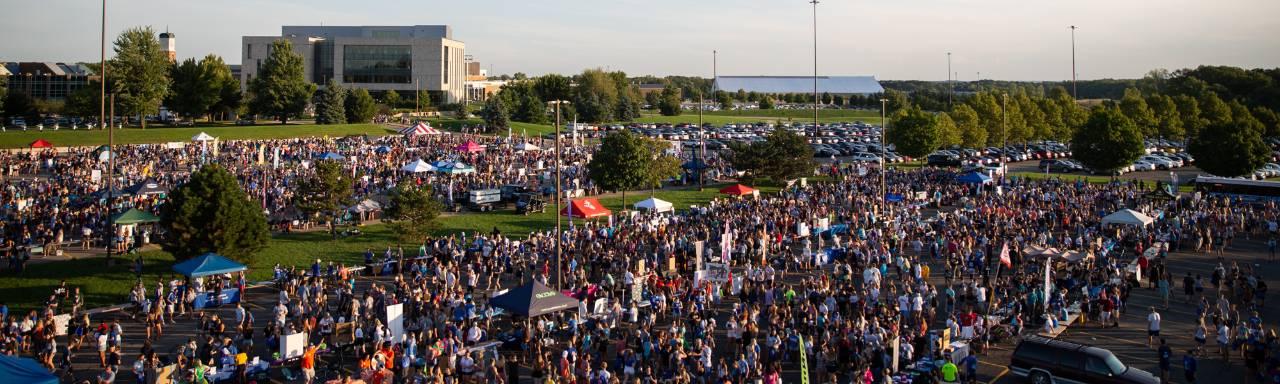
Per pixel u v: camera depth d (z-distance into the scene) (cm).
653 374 2872
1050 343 2970
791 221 5778
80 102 12744
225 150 9988
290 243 5409
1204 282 4544
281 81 15025
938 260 5116
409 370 2967
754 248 4931
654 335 3375
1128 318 3853
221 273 4041
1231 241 5672
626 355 2923
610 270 4534
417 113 18625
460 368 2942
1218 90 18012
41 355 3020
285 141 11500
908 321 3675
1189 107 13262
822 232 5725
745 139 14200
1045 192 7325
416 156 9638
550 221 6372
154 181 6506
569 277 4366
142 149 9769
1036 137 12594
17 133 10950
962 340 3344
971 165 10112
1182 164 10919
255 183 7144
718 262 4619
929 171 9088
